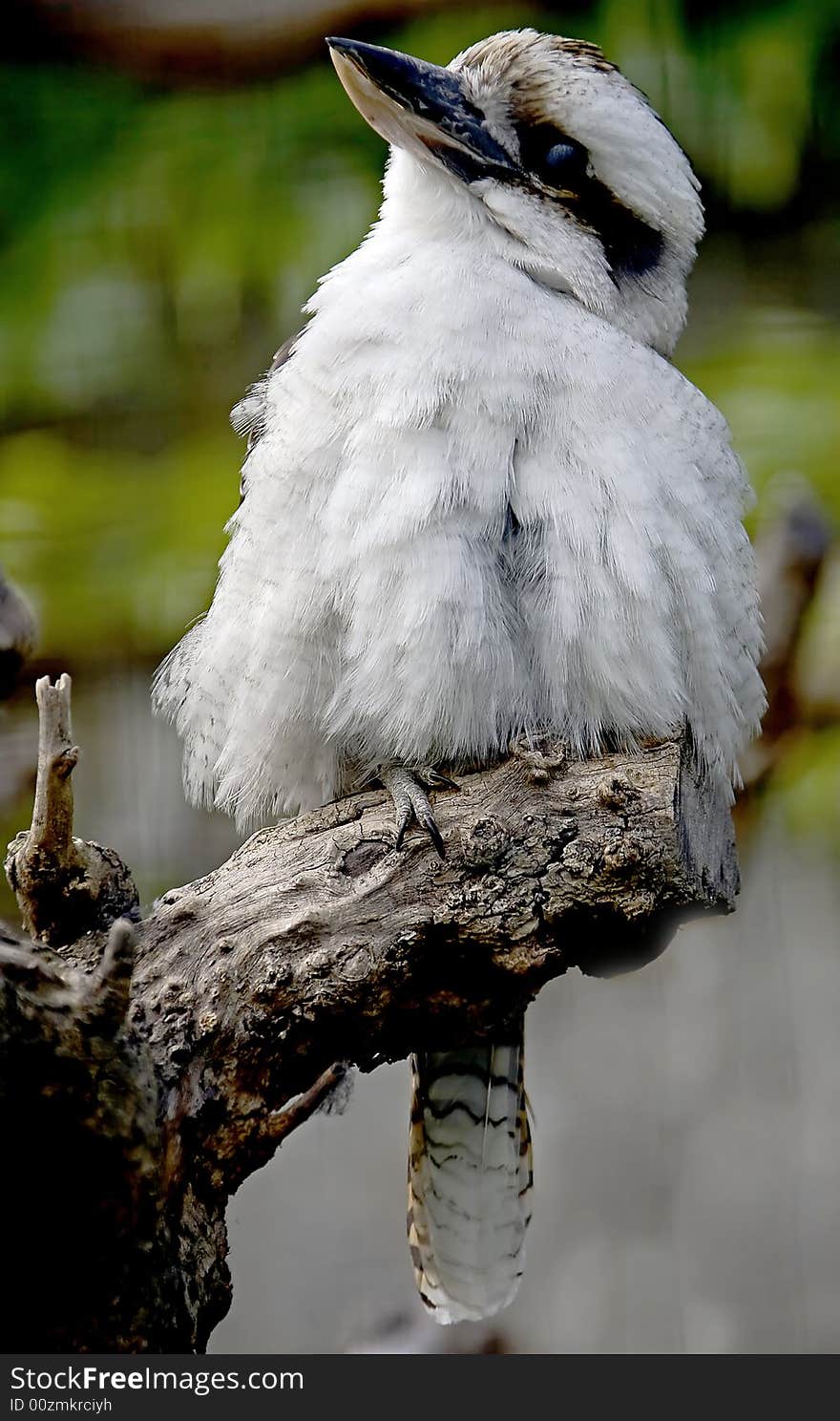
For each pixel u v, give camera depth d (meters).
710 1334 10.65
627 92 5.75
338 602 4.91
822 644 8.86
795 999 10.75
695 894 4.47
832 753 9.16
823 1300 10.62
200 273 10.15
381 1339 8.16
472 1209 6.10
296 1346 10.70
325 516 4.91
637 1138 10.95
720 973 10.86
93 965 4.34
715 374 10.21
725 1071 10.91
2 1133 3.51
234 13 9.97
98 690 9.77
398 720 4.90
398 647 4.80
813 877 10.35
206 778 5.78
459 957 4.38
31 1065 3.49
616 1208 10.91
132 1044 3.74
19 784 9.12
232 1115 4.19
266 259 10.14
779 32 9.96
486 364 4.90
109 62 10.30
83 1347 3.78
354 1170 10.96
